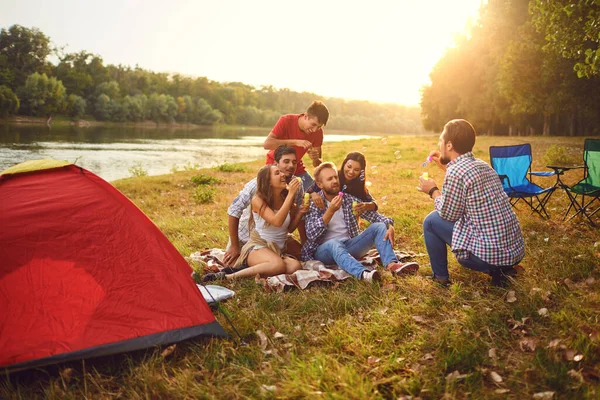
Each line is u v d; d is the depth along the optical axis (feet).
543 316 10.84
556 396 8.10
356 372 9.11
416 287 13.21
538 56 84.12
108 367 9.59
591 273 13.30
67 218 10.57
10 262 9.83
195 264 15.78
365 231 14.96
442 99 173.06
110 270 10.47
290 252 15.71
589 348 9.30
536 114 138.92
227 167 51.31
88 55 335.47
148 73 442.09
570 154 49.70
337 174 15.06
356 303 12.28
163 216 27.22
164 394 8.77
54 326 9.64
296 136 16.97
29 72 288.71
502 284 12.83
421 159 57.21
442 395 8.34
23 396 8.67
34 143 106.83
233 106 468.34
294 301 12.46
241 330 11.09
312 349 10.13
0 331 9.27
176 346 10.35
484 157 54.80
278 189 14.55
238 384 8.84
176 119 377.71
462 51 153.69
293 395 8.42
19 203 10.41
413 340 10.38
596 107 89.97
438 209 12.49
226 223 23.24
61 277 10.07
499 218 11.92
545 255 15.05
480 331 10.49
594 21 26.43
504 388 8.47
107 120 307.78
